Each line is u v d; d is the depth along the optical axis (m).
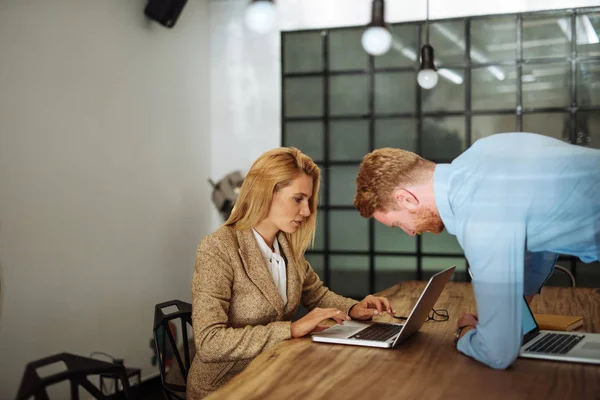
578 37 4.31
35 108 3.22
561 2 4.32
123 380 1.36
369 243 4.75
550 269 2.15
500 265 1.52
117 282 3.85
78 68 3.52
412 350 1.71
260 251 2.03
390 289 3.03
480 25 4.48
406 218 1.83
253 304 1.97
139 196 4.08
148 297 4.16
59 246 3.37
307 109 4.86
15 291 3.07
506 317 1.51
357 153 4.77
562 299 2.72
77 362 1.35
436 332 1.94
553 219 1.54
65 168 3.42
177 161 4.54
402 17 4.61
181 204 4.59
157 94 4.29
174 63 4.50
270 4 4.05
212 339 1.77
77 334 3.49
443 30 4.55
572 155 1.55
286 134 4.90
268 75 4.91
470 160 1.65
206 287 1.89
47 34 3.30
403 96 4.65
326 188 4.83
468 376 1.47
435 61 4.57
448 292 2.88
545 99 4.39
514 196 1.54
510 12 4.41
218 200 4.71
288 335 1.81
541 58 4.38
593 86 4.30
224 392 1.35
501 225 1.53
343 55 4.77
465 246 1.58
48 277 3.29
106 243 3.75
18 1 3.12
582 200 1.52
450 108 4.56
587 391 1.36
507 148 1.60
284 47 4.89
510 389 1.38
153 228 4.23
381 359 1.61
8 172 3.04
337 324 2.05
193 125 4.76
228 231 2.00
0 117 3.01
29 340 3.14
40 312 3.22
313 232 2.18
